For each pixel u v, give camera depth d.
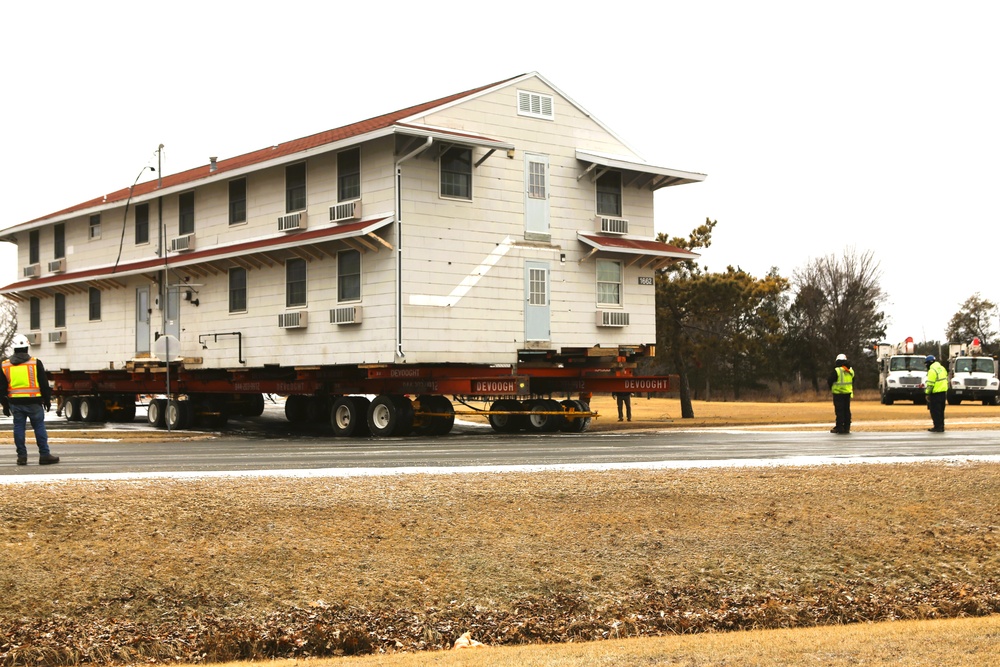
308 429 31.62
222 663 9.17
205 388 31.98
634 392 28.62
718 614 10.50
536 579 10.79
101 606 9.91
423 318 26.05
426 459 17.98
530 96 28.64
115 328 35.72
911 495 13.84
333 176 27.64
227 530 11.51
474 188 27.31
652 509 12.83
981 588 11.22
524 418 28.98
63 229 38.75
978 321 82.81
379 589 10.43
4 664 9.10
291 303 28.78
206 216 31.92
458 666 8.10
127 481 13.74
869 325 78.44
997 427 28.25
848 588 11.13
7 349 79.19
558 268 28.86
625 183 30.66
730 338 38.84
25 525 11.39
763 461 17.17
